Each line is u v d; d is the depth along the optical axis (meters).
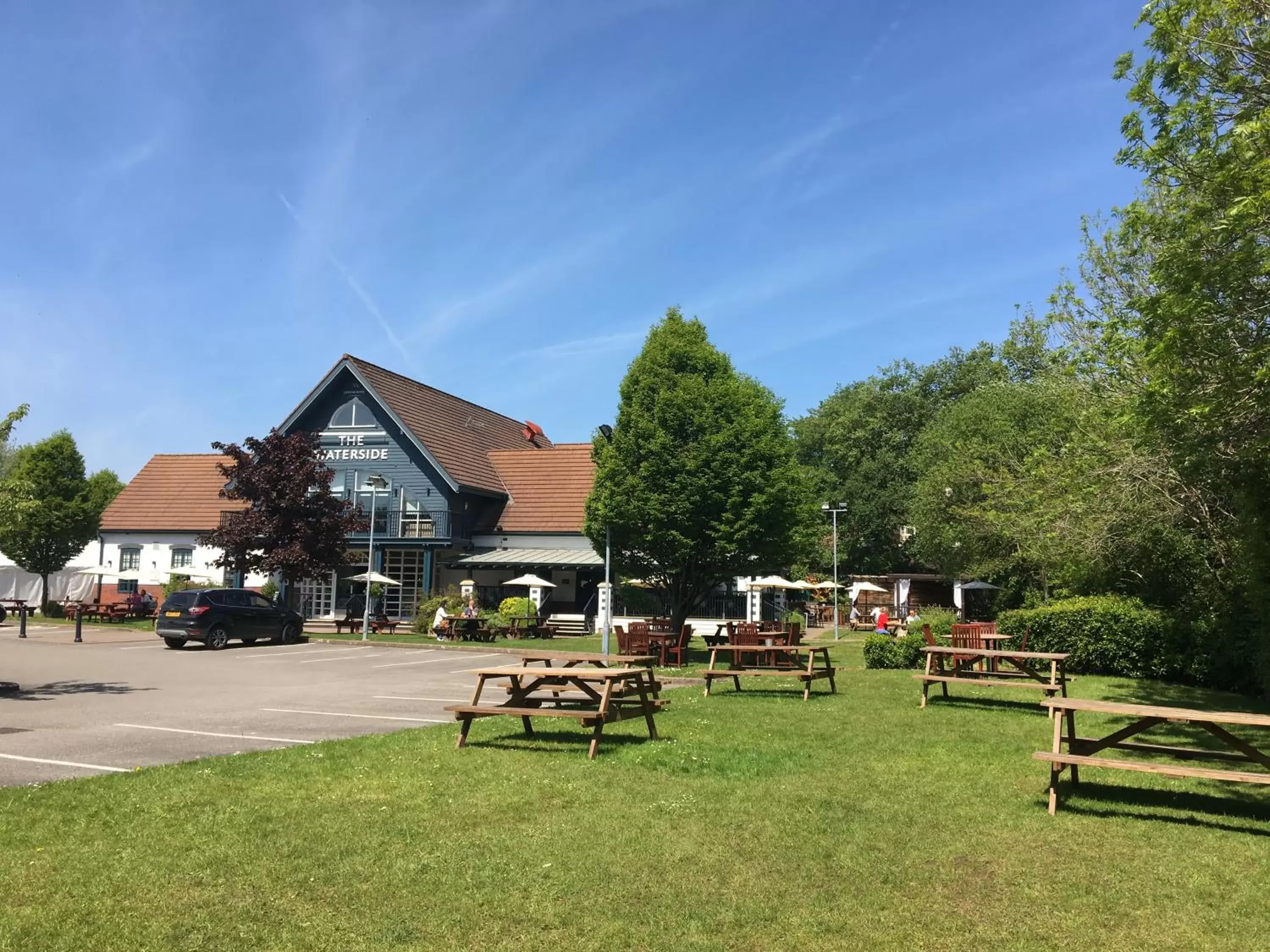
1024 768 8.99
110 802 7.36
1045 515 19.88
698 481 23.97
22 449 51.12
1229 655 16.44
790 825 6.80
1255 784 8.29
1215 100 10.88
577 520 40.28
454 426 44.38
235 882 5.52
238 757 9.41
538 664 21.39
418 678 19.42
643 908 5.17
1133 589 20.95
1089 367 17.80
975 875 5.79
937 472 37.88
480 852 6.13
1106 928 4.98
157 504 45.38
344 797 7.63
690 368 25.44
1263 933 4.93
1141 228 13.07
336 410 41.28
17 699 14.80
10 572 48.84
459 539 39.78
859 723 11.91
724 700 14.47
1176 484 16.62
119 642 29.53
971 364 63.50
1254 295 9.76
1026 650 19.41
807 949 4.67
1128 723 12.19
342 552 33.97
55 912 5.02
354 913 5.06
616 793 7.80
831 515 59.78
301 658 24.50
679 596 25.91
